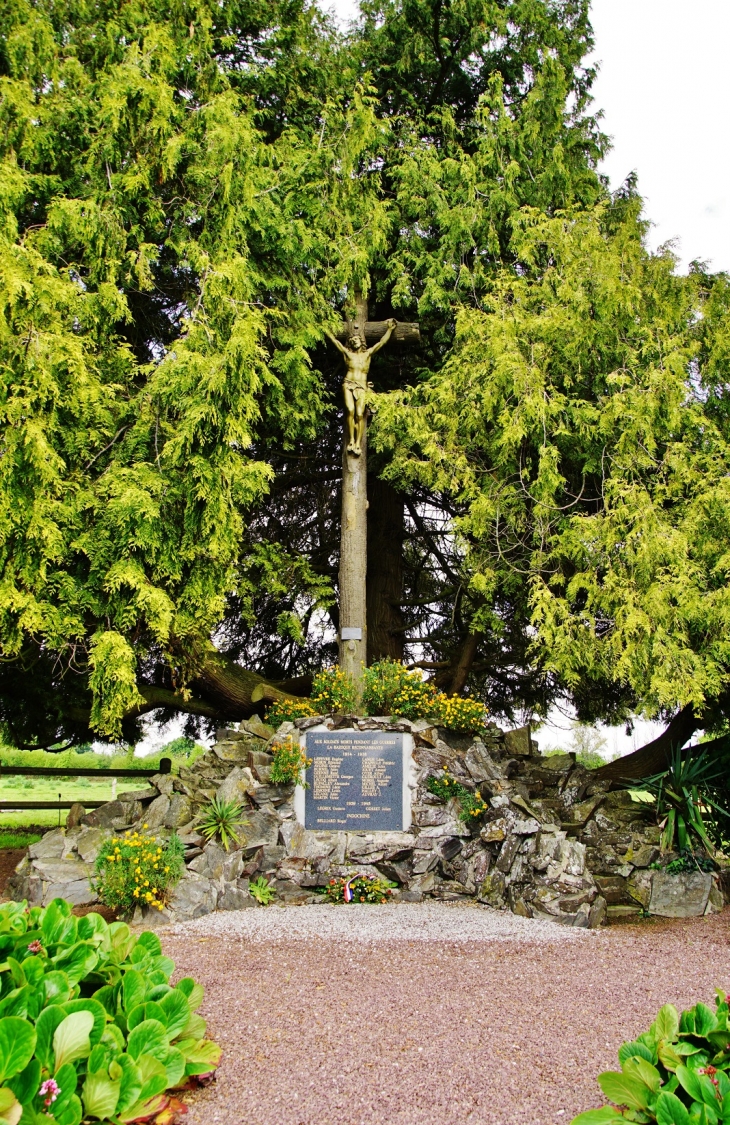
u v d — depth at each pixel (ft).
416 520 46.24
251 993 16.89
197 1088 12.44
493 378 30.04
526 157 37.65
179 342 26.37
